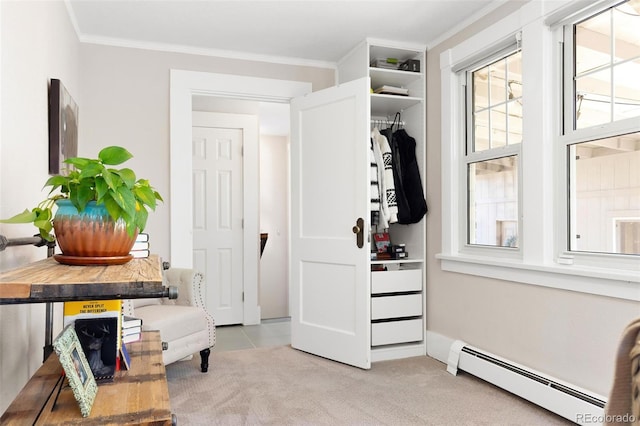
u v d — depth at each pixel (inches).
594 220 85.7
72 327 46.6
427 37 128.6
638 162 77.5
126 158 46.4
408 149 134.9
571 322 86.8
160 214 132.0
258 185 182.4
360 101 120.7
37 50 73.5
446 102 123.9
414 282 132.0
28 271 41.6
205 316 115.6
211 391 102.0
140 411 40.8
